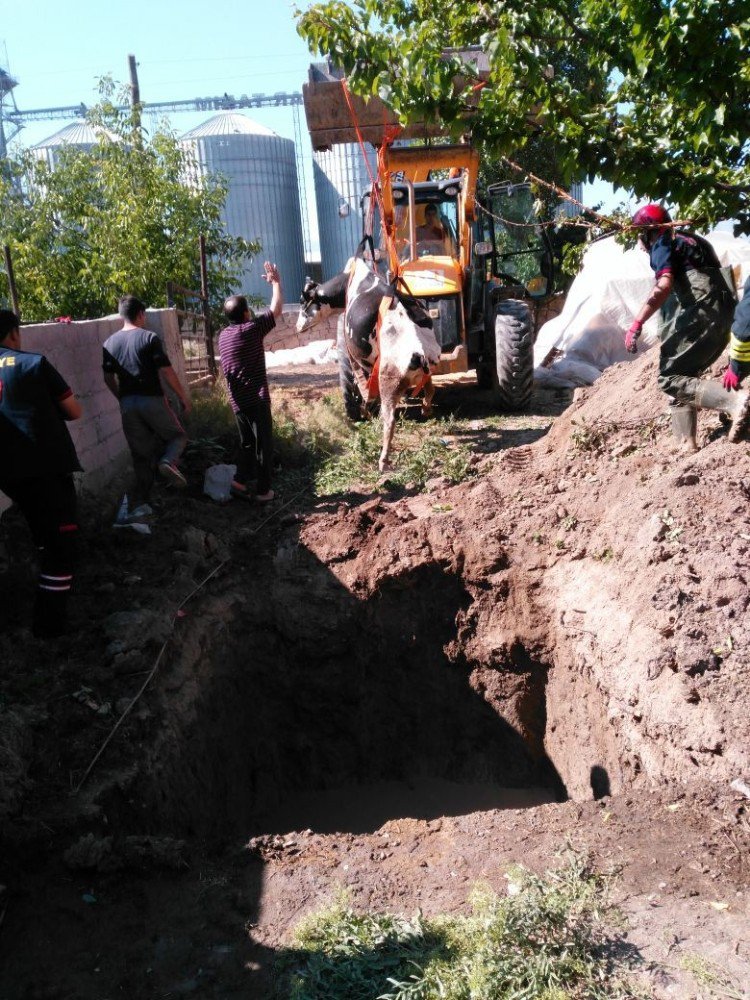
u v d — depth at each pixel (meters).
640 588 5.15
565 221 5.82
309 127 8.32
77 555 6.41
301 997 3.00
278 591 6.81
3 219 14.73
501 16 5.05
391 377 7.87
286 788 6.75
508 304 10.32
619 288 13.02
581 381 12.09
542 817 3.97
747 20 4.57
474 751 6.65
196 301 15.20
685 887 3.37
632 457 6.45
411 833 4.00
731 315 5.46
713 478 5.50
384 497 7.74
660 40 4.73
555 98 5.14
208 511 7.57
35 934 3.42
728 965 2.98
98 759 4.49
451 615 6.62
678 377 5.66
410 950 3.15
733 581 4.63
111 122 14.93
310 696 6.82
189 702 5.43
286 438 9.16
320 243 24.61
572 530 6.26
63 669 5.11
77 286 14.54
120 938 3.40
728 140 4.96
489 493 7.02
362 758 6.84
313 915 3.40
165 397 7.09
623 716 4.85
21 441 4.71
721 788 3.89
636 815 3.87
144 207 14.33
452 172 10.69
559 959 3.00
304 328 9.61
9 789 4.04
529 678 6.32
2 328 4.86
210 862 3.86
